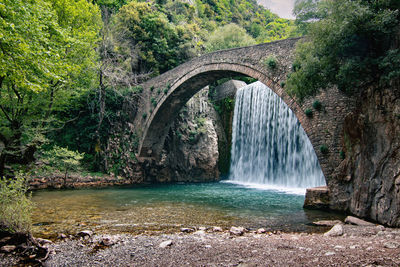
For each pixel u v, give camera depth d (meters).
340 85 11.11
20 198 6.55
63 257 5.69
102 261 5.36
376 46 10.02
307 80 11.15
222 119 35.62
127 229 8.73
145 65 34.34
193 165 31.22
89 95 29.41
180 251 5.82
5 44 8.49
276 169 26.45
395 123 8.89
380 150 9.45
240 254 5.36
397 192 8.50
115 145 29.17
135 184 27.58
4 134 15.12
